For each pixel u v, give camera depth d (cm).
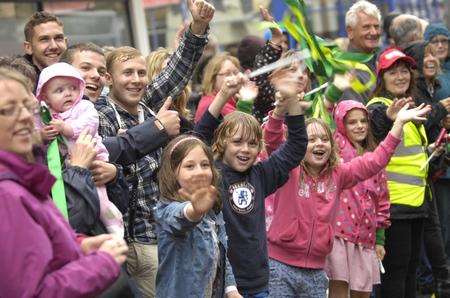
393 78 873
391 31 1070
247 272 632
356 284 786
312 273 720
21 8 1178
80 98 555
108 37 1278
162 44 1375
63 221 412
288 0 755
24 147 401
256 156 640
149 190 629
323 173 721
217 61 848
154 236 630
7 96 397
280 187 685
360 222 786
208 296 546
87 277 394
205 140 640
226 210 629
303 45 757
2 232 383
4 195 387
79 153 503
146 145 574
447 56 1037
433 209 906
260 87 804
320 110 799
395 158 849
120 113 647
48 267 390
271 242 716
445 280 912
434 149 879
